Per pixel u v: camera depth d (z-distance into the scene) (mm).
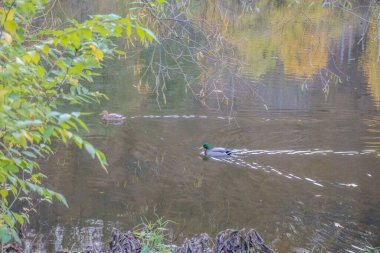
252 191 11148
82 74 4488
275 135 14859
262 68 19812
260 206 10375
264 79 19297
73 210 9859
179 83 18656
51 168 11961
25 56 3826
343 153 13484
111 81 19453
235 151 13664
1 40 3502
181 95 17969
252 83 18484
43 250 8227
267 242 8859
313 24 11008
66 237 8719
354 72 21250
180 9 7340
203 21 7402
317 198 10766
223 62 7695
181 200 10602
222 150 13195
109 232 8992
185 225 9445
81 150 13258
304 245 8789
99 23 3992
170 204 10414
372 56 22641
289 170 12336
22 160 4113
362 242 8914
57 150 13195
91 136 14422
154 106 17062
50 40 4062
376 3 9070
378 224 9578
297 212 10086
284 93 18250
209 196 10727
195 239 7184
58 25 7098
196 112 16688
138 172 12016
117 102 17359
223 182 11586
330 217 9883
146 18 7332
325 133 15125
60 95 4578
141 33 4000
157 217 9781
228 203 10523
